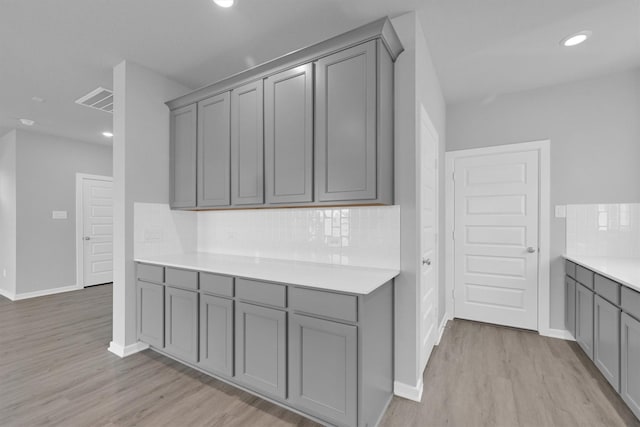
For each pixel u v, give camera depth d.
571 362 2.34
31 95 3.16
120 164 2.54
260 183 2.20
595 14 1.93
